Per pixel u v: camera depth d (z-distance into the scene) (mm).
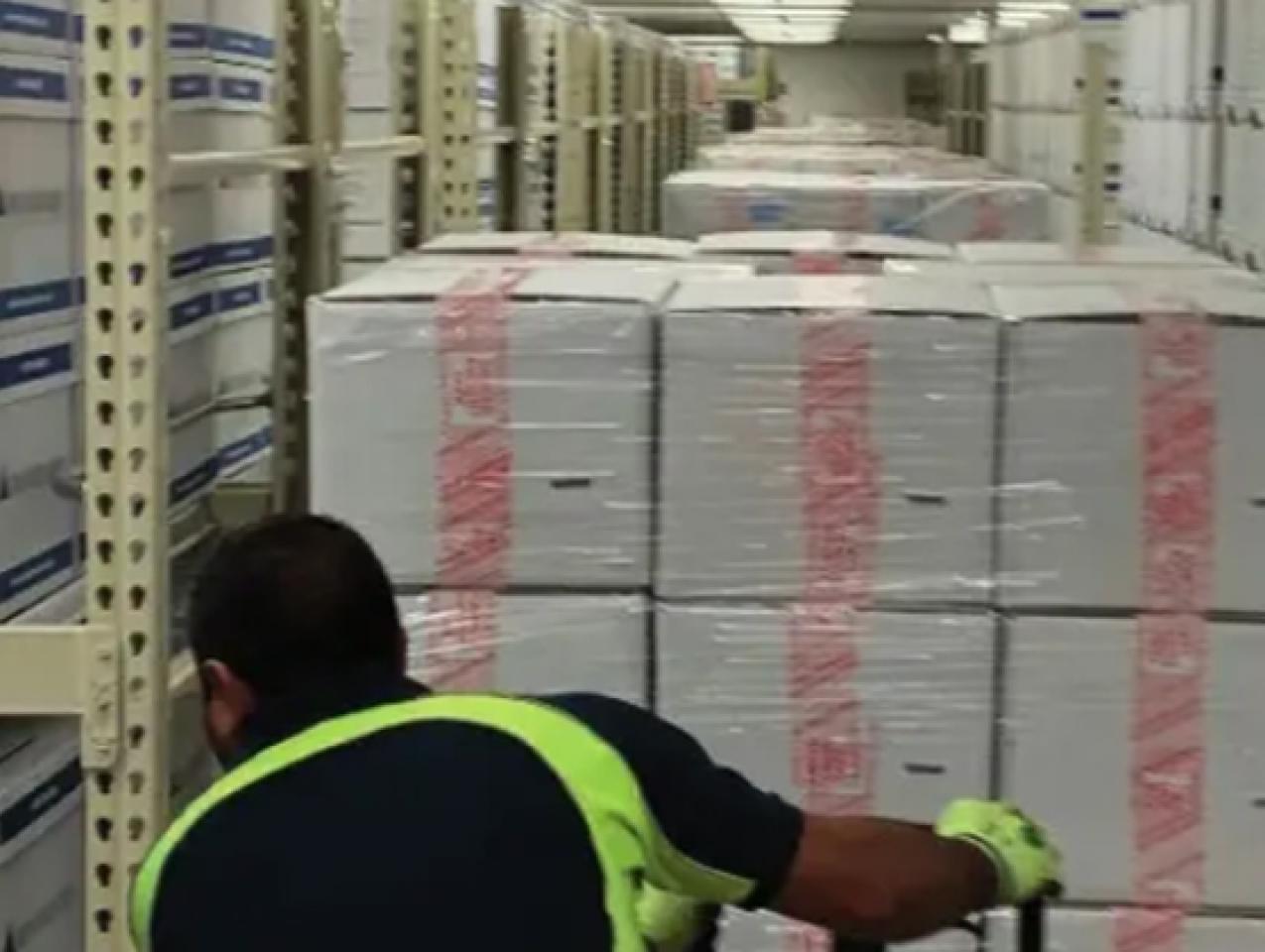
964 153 14180
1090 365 2496
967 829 1993
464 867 1655
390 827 1668
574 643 2555
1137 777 2539
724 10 16875
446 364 2533
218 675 1765
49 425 2404
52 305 2395
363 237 4129
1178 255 3518
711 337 2510
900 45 26891
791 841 1789
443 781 1681
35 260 2336
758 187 5398
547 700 1795
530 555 2549
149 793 2371
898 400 2512
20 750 2402
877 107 28578
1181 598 2521
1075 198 7816
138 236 2305
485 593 2561
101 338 2320
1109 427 2504
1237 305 2584
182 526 3020
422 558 2553
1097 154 7078
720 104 19969
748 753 2549
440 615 2559
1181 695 2531
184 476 3023
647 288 2662
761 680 2543
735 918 2514
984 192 5367
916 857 1854
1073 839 2551
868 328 2502
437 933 1646
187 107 2908
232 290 3258
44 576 2412
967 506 2521
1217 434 2502
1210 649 2523
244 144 3219
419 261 3051
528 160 6039
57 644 2336
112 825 2379
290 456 3305
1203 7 5375
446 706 1736
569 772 1693
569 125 7211
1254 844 2543
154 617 2355
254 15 3250
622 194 9586
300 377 3311
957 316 2504
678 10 16609
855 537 2529
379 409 2543
